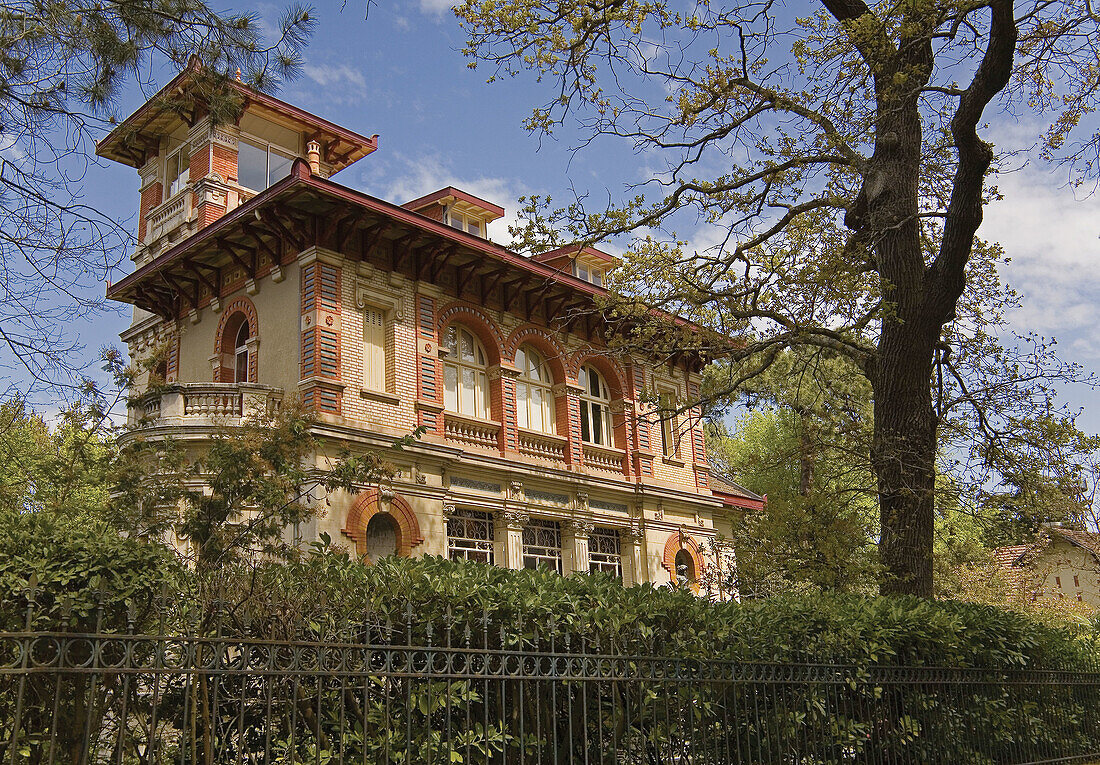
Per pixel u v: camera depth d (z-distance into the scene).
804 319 13.99
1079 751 11.77
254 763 6.27
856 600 10.64
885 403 13.10
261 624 5.89
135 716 5.95
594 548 23.44
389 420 18.92
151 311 22.86
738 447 40.47
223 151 23.05
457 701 6.26
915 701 9.43
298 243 18.97
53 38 7.88
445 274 21.19
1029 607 28.03
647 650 7.16
